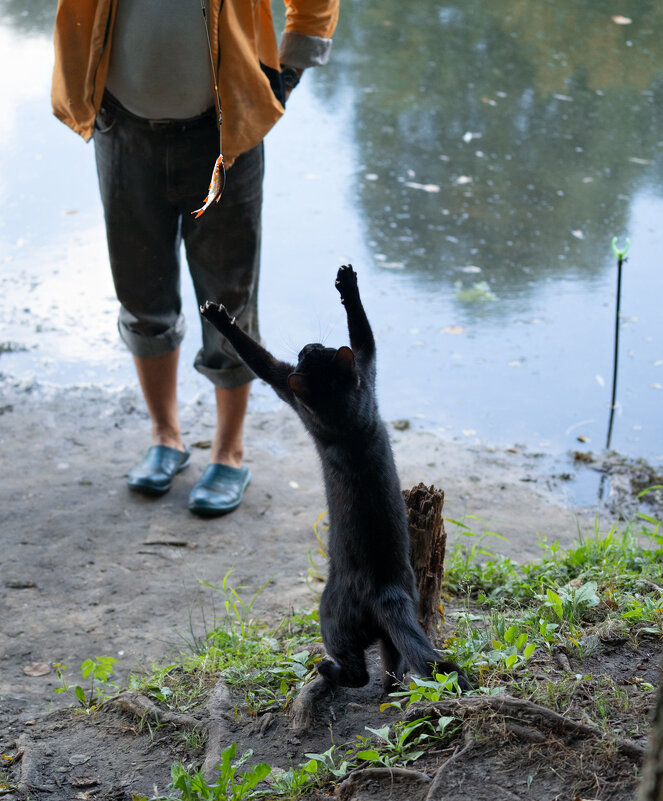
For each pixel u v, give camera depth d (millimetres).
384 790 2547
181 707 3455
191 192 4617
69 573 4762
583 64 13805
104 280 8117
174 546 5027
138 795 2926
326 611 3318
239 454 5527
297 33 4676
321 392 3139
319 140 10938
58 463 5793
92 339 7301
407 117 11688
